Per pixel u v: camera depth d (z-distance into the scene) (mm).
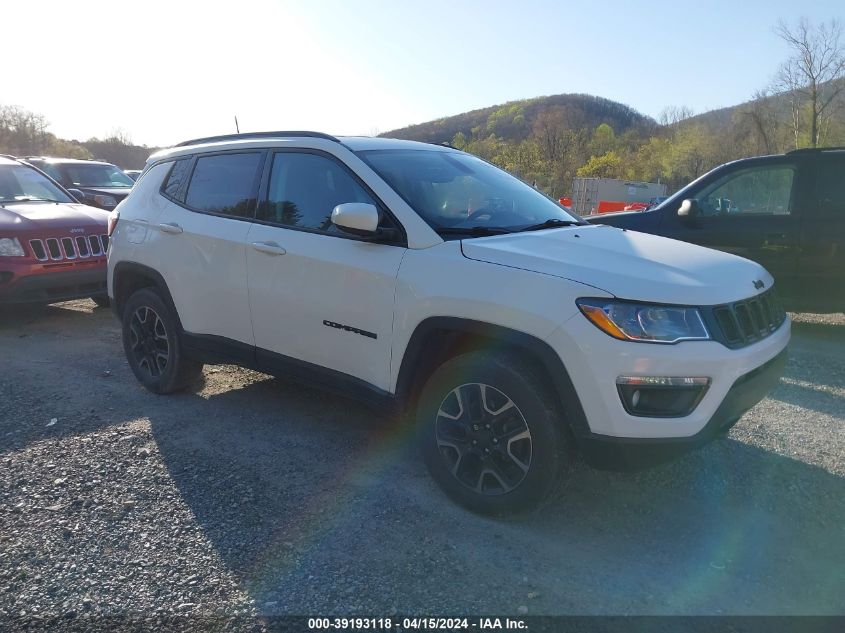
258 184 4277
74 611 2600
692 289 2965
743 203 6895
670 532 3193
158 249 4777
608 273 2994
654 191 45625
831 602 2666
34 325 7535
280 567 2873
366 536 3111
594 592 2725
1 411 4695
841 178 6488
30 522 3221
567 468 3072
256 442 4188
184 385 5012
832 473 3764
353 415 4676
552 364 2924
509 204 4070
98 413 4672
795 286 6730
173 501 3428
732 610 2619
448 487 3367
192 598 2676
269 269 4027
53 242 7148
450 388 3283
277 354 4105
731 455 4000
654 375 2801
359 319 3590
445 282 3229
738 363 2945
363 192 3721
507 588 2742
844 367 5762
